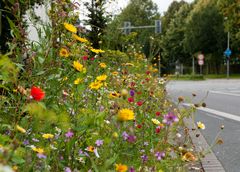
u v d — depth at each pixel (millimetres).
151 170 3271
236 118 11445
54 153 2775
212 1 65375
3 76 2301
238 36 53875
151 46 12047
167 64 76812
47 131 2898
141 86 7746
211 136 8469
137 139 3975
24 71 3129
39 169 2520
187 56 75375
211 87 28141
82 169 2809
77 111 3350
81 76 3367
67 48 3455
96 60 5230
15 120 2713
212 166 5852
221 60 65375
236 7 48594
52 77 3279
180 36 75562
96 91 4086
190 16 66812
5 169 1277
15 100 2939
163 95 8609
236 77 57062
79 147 2998
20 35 3357
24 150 2254
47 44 3391
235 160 6418
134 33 14484
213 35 64250
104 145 2768
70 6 3863
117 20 11797
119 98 4074
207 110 13352
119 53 10266
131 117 2342
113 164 2842
